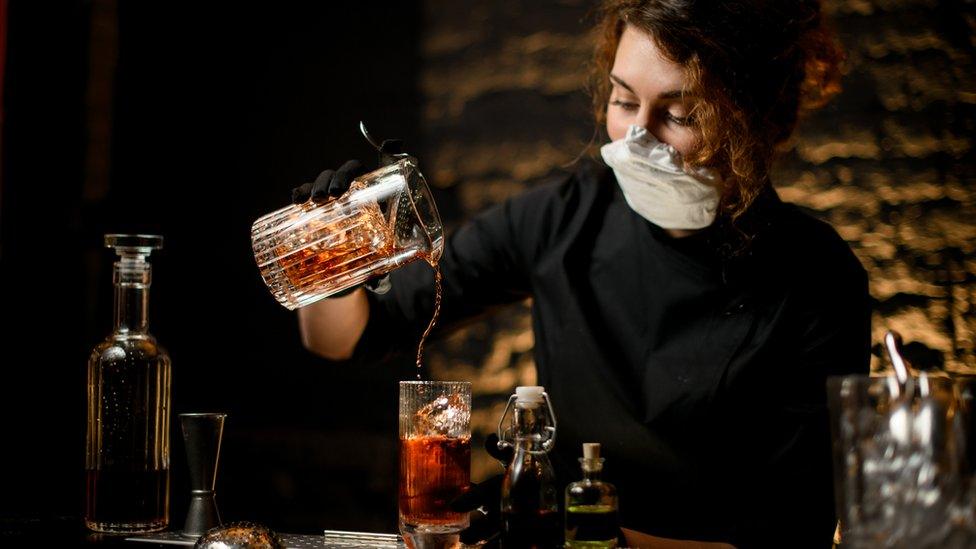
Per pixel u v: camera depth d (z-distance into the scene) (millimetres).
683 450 1835
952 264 3180
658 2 1619
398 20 3832
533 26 3678
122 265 1574
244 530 1347
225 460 3861
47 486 3566
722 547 1595
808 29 1801
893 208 3240
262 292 3918
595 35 2100
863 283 1870
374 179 1485
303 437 3803
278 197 3926
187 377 3953
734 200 1786
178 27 3986
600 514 1292
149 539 1479
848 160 3285
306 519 3762
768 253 1842
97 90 3812
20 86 3621
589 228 2008
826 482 1762
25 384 3600
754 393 1820
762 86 1705
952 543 1014
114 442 1525
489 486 1381
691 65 1610
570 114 3621
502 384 3645
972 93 3178
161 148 3980
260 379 3900
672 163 1676
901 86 3244
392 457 3713
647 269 1909
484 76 3732
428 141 3789
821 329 1813
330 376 3836
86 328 3689
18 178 3637
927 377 1053
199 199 3982
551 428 1341
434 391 1411
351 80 3877
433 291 2002
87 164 3779
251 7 3959
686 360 1854
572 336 1945
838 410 1092
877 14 3266
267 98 3945
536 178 3650
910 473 1032
